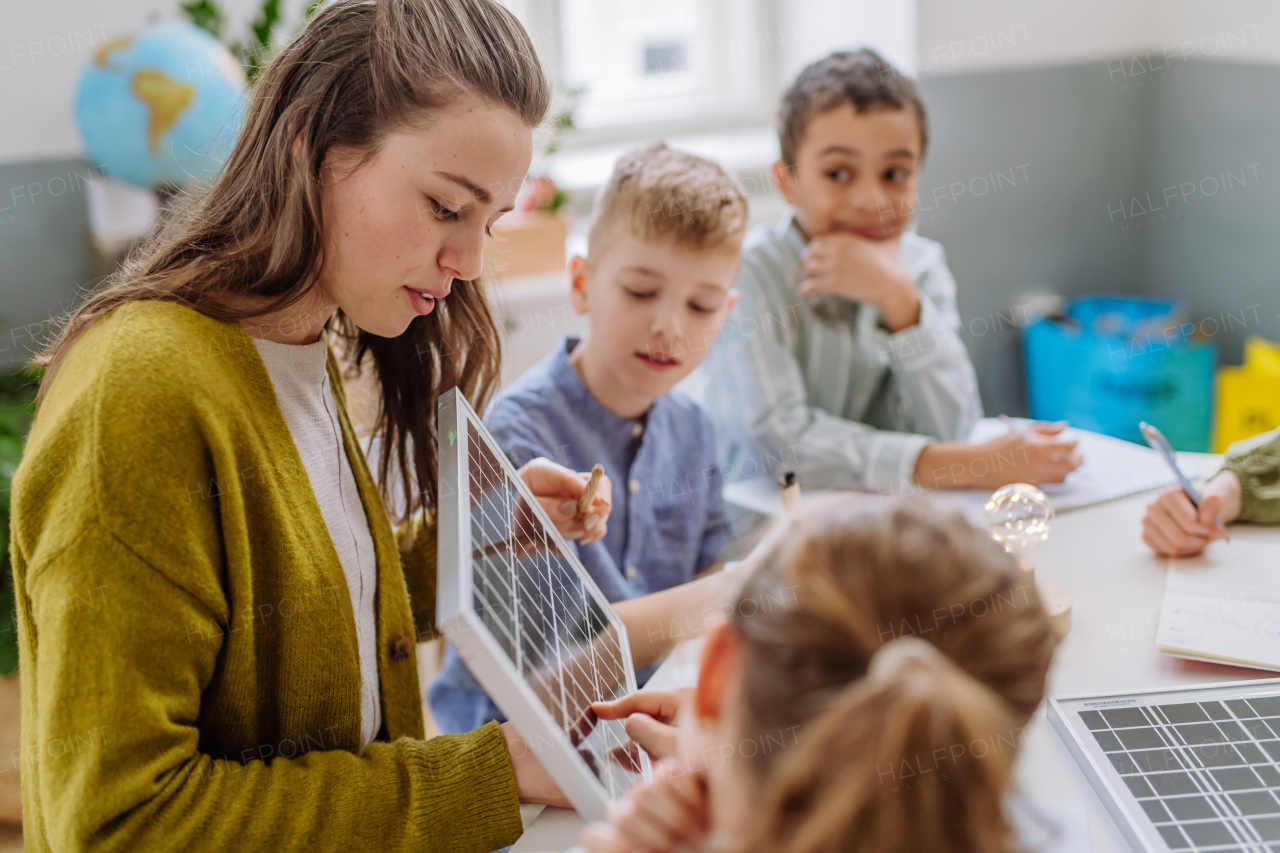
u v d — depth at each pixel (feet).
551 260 7.40
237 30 7.25
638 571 4.36
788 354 5.31
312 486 2.76
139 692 2.21
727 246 4.12
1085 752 2.52
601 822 1.77
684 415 4.58
